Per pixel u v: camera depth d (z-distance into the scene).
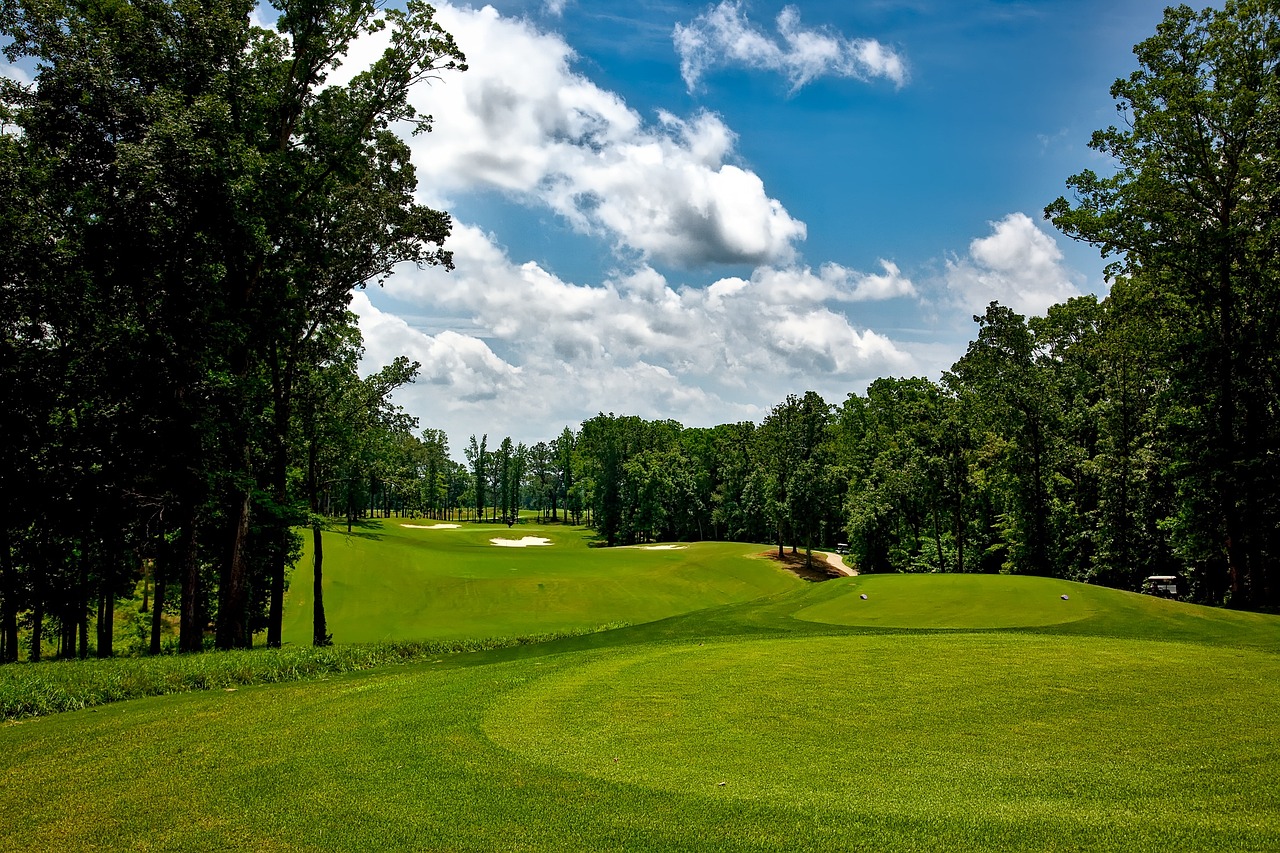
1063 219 27.80
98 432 19.69
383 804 6.84
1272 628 17.80
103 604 25.17
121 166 16.38
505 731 9.16
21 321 19.53
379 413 27.66
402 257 24.66
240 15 19.98
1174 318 28.06
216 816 6.69
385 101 23.44
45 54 17.52
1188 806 6.20
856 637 17.16
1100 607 20.80
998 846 5.57
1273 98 24.06
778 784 7.04
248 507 22.06
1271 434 25.41
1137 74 26.58
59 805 7.06
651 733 8.89
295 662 16.58
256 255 20.34
